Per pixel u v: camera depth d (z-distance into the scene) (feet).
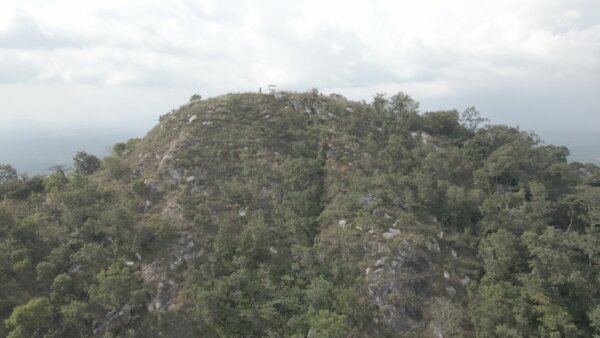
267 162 234.38
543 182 249.96
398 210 205.26
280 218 204.13
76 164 266.98
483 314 157.69
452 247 198.59
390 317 166.20
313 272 178.09
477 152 272.92
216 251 180.96
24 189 225.56
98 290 161.17
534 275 171.94
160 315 162.30
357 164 235.20
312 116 274.57
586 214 215.10
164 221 190.08
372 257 183.52
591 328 164.66
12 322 143.54
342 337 149.48
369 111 292.81
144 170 232.12
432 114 303.68
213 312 157.79
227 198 209.05
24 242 179.73
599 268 179.83
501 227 201.57
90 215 195.52
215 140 242.17
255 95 292.20
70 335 153.28
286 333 156.66
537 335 153.89
